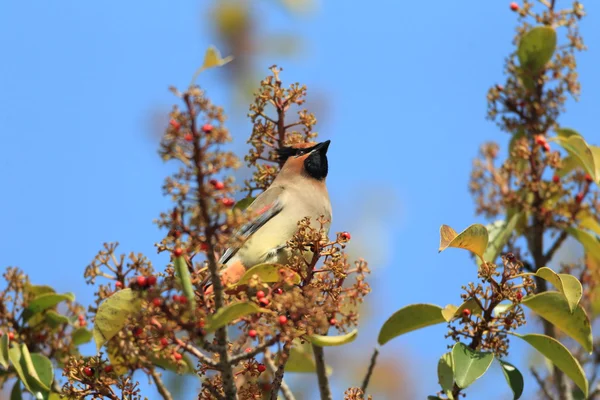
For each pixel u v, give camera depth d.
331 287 8.43
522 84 11.82
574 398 11.27
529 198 11.72
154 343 7.51
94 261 8.05
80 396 8.27
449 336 8.80
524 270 11.38
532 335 8.76
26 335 10.34
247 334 8.16
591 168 10.75
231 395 7.58
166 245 7.44
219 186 7.02
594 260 12.43
